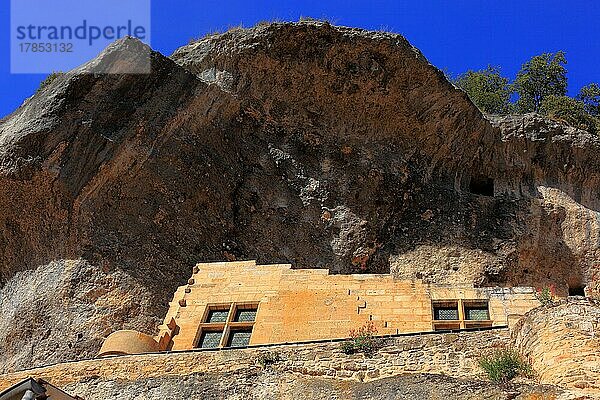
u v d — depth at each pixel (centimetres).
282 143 2997
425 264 2852
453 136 3072
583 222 2986
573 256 2931
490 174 3116
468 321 1802
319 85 3027
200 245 2673
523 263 2898
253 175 2922
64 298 2398
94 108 2602
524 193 3075
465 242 2908
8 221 2583
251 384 1553
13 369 2286
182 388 1584
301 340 1817
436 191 3031
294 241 2845
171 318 1952
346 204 2931
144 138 2662
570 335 1364
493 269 2842
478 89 4228
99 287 2419
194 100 2803
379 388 1438
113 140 2594
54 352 2294
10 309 2466
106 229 2531
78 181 2536
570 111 3853
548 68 4247
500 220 2978
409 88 3023
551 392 1263
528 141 3117
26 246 2573
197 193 2744
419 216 2975
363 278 1950
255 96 2991
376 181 2969
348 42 2978
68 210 2528
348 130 3044
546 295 1833
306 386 1506
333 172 2977
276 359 1628
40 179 2528
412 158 3059
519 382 1363
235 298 1986
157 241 2583
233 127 2950
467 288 1884
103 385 1656
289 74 3008
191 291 2034
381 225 2925
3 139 2578
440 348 1555
